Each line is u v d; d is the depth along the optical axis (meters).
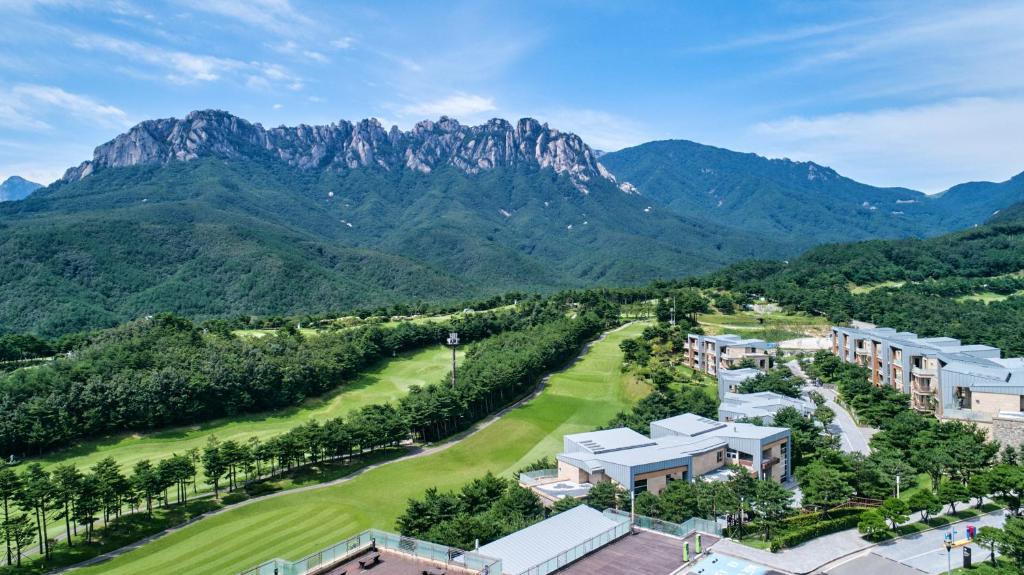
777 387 133.25
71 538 90.62
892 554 62.84
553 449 129.12
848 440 112.44
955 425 102.12
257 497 106.44
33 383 135.62
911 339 145.00
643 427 114.12
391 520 96.06
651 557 51.91
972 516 73.75
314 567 47.50
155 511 99.94
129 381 142.00
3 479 85.94
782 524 69.75
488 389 147.88
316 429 120.69
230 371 155.38
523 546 52.06
